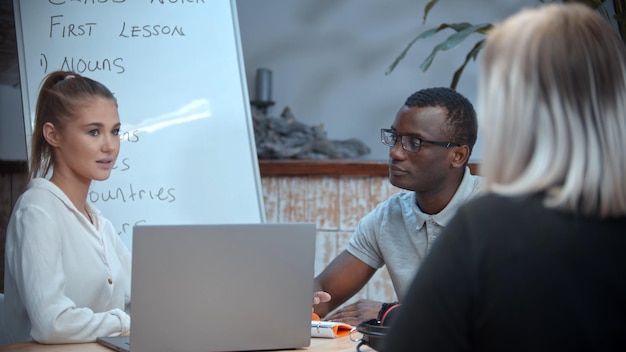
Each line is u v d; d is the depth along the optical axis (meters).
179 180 2.26
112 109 1.80
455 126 1.91
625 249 0.78
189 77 2.32
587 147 0.79
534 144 0.81
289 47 4.41
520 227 0.79
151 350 1.36
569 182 0.78
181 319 1.36
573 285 0.76
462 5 4.19
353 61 4.35
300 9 4.40
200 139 2.29
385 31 4.31
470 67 4.17
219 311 1.38
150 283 1.34
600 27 0.85
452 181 1.95
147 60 2.31
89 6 2.32
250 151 2.32
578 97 0.81
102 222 1.84
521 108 0.82
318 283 2.13
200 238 1.35
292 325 1.42
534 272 0.77
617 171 0.79
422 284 0.81
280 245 1.40
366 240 2.12
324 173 3.29
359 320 1.92
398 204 2.10
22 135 3.34
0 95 3.30
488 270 0.78
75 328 1.55
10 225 1.66
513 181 0.82
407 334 0.80
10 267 1.64
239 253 1.37
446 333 0.79
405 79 4.28
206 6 2.37
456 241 0.81
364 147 4.26
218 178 2.28
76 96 1.75
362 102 4.34
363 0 4.34
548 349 0.76
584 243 0.77
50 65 2.27
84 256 1.71
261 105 4.30
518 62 0.83
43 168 1.80
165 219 2.23
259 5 4.43
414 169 1.92
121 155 2.25
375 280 3.15
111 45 2.30
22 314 1.69
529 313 0.76
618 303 0.76
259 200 2.30
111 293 1.76
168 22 2.34
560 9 0.87
